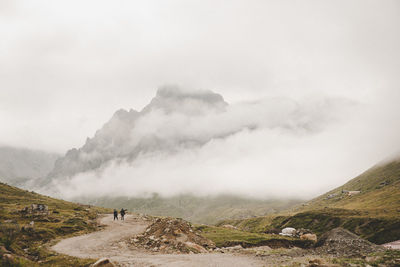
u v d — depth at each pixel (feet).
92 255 110.63
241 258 108.58
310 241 193.47
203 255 116.16
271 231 248.93
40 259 98.12
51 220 202.59
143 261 99.96
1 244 94.07
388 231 521.65
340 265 88.12
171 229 157.48
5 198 394.32
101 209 444.55
